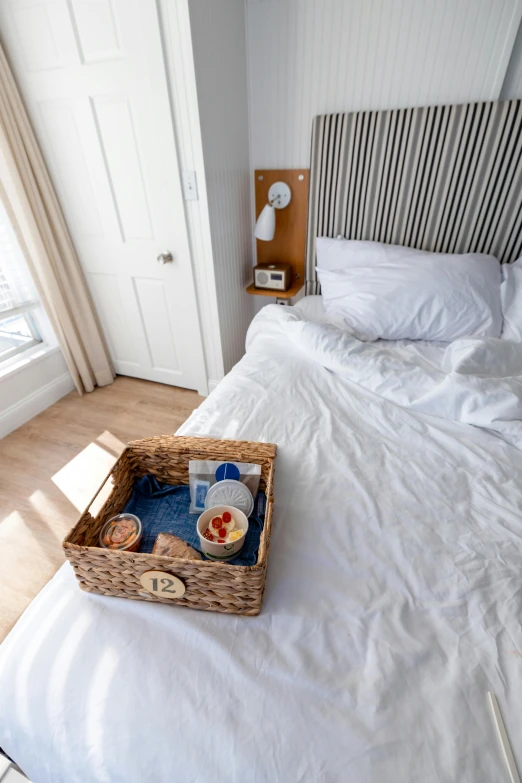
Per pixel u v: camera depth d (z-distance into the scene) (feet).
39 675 1.98
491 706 1.82
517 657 2.00
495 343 4.16
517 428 3.33
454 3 4.78
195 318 6.75
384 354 4.70
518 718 1.79
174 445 3.03
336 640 2.09
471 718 1.78
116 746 1.73
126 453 3.00
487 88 5.14
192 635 2.12
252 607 2.18
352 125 5.69
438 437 3.52
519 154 5.14
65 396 7.65
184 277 6.40
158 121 5.17
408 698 1.85
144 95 5.06
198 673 1.95
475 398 3.56
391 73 5.43
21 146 5.66
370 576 2.41
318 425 3.70
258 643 2.07
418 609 2.23
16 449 6.29
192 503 2.93
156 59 4.74
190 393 7.72
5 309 6.56
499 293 5.16
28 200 5.90
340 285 5.75
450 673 1.95
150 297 6.91
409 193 5.82
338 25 5.33
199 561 2.04
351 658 2.01
